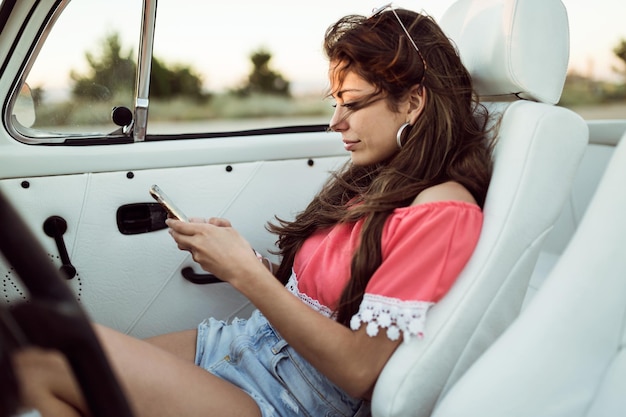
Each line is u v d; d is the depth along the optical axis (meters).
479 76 1.30
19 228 0.56
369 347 1.12
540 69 1.23
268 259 1.65
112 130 1.61
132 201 1.61
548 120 1.14
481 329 1.11
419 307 1.09
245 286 1.15
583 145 1.15
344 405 1.24
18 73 1.48
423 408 1.10
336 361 1.11
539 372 0.97
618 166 1.01
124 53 1.53
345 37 1.24
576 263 0.99
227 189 1.70
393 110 1.24
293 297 1.15
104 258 1.62
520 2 1.21
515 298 1.14
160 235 1.65
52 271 0.57
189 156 1.64
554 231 2.20
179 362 1.16
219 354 1.35
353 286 1.18
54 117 1.56
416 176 1.23
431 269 1.11
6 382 0.54
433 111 1.23
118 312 1.66
